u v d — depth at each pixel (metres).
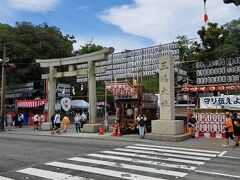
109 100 60.72
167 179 9.14
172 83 21.61
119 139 21.00
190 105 28.50
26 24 49.94
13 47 46.25
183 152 14.86
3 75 33.75
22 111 44.22
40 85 48.72
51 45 49.91
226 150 15.84
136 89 26.27
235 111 22.11
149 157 13.16
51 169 10.59
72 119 46.59
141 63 34.59
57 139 21.23
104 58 26.81
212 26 37.97
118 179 9.14
